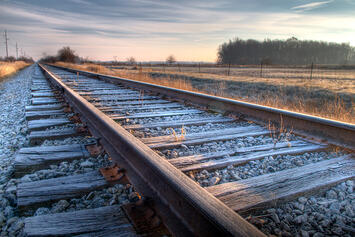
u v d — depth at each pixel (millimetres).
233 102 4898
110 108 5547
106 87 9750
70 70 21594
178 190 1496
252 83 14164
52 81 11461
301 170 2469
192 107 5926
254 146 3156
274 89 11898
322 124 3412
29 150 2949
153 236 1565
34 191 2096
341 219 1826
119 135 2457
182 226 1471
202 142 3348
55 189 2135
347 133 3102
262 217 1831
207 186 2256
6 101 7965
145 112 5242
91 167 2662
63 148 3031
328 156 2969
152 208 1750
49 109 5695
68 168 2646
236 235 1119
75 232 1608
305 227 1753
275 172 2430
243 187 2127
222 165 2629
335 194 2133
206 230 1307
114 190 2152
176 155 2930
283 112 3963
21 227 1744
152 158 1898
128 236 1562
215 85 13805
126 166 2275
